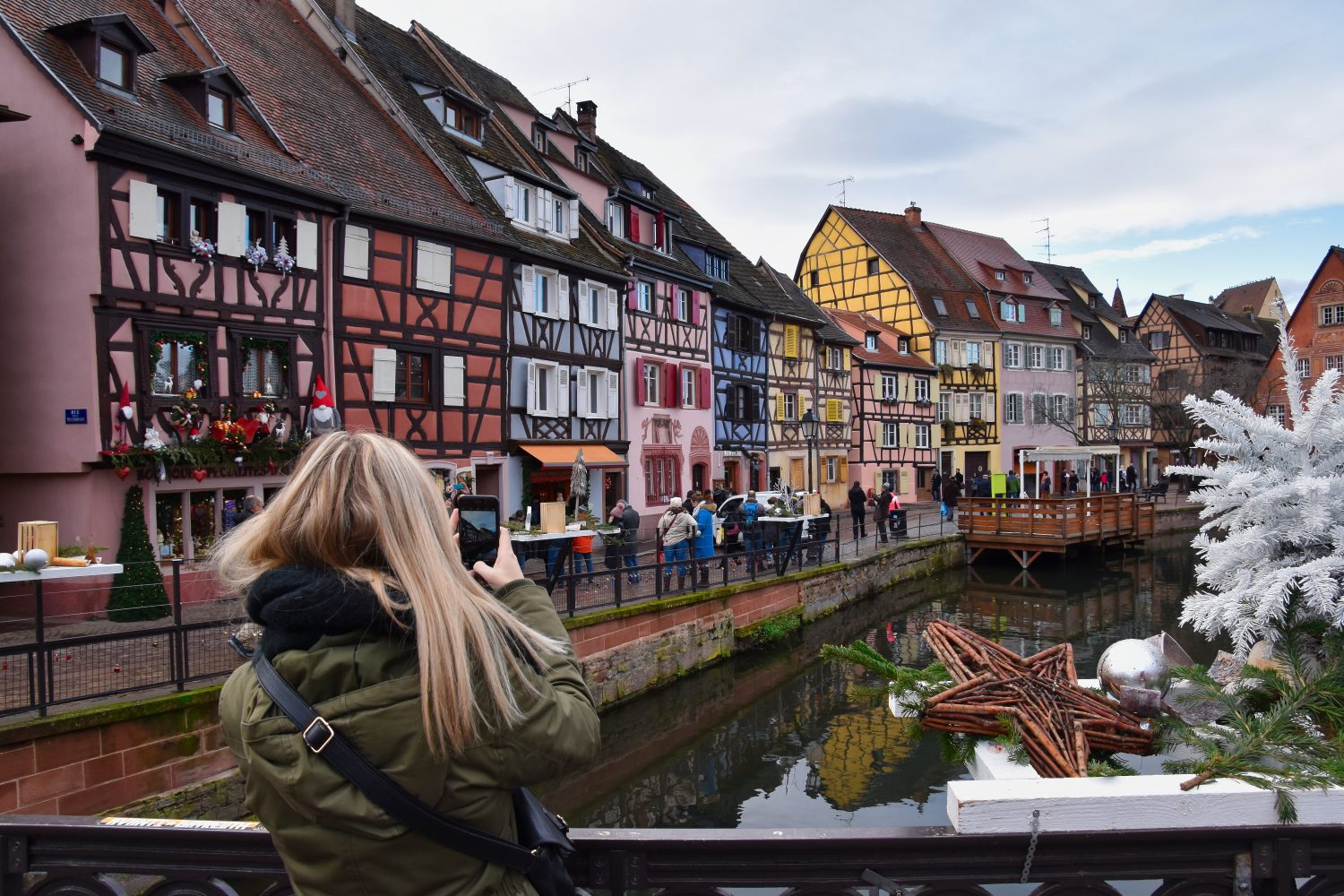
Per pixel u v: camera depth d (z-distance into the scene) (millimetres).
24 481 11922
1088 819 1866
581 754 1323
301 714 1223
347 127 17656
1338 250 42562
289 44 18609
